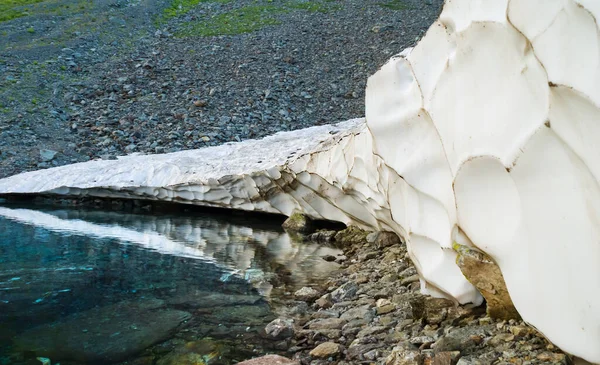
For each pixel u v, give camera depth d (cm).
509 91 274
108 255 674
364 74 2019
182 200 1007
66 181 1103
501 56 280
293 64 2144
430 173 363
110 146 1453
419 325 364
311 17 2725
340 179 643
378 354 331
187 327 418
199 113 1669
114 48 2239
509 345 296
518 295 274
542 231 254
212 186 928
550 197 248
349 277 525
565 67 225
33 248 714
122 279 563
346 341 367
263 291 510
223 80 1955
